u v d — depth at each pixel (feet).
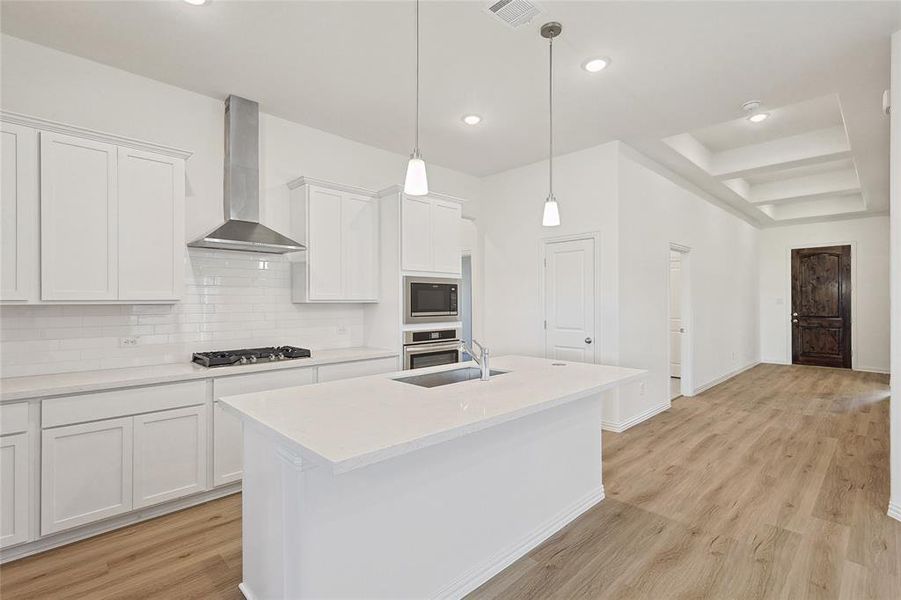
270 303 12.35
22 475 7.43
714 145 17.38
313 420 5.60
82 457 7.97
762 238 29.35
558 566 7.36
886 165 16.49
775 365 28.19
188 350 10.89
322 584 5.25
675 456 12.30
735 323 24.90
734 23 8.39
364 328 14.48
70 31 8.52
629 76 10.40
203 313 11.16
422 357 13.89
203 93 11.07
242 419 5.96
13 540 7.36
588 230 15.01
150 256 9.36
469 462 6.84
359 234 13.38
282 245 11.07
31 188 8.04
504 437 7.42
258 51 9.27
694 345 19.88
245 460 6.52
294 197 12.55
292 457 5.08
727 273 23.72
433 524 6.37
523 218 16.98
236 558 7.55
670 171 17.70
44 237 8.14
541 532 8.09
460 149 15.14
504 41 8.97
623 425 14.64
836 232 26.78
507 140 14.33
